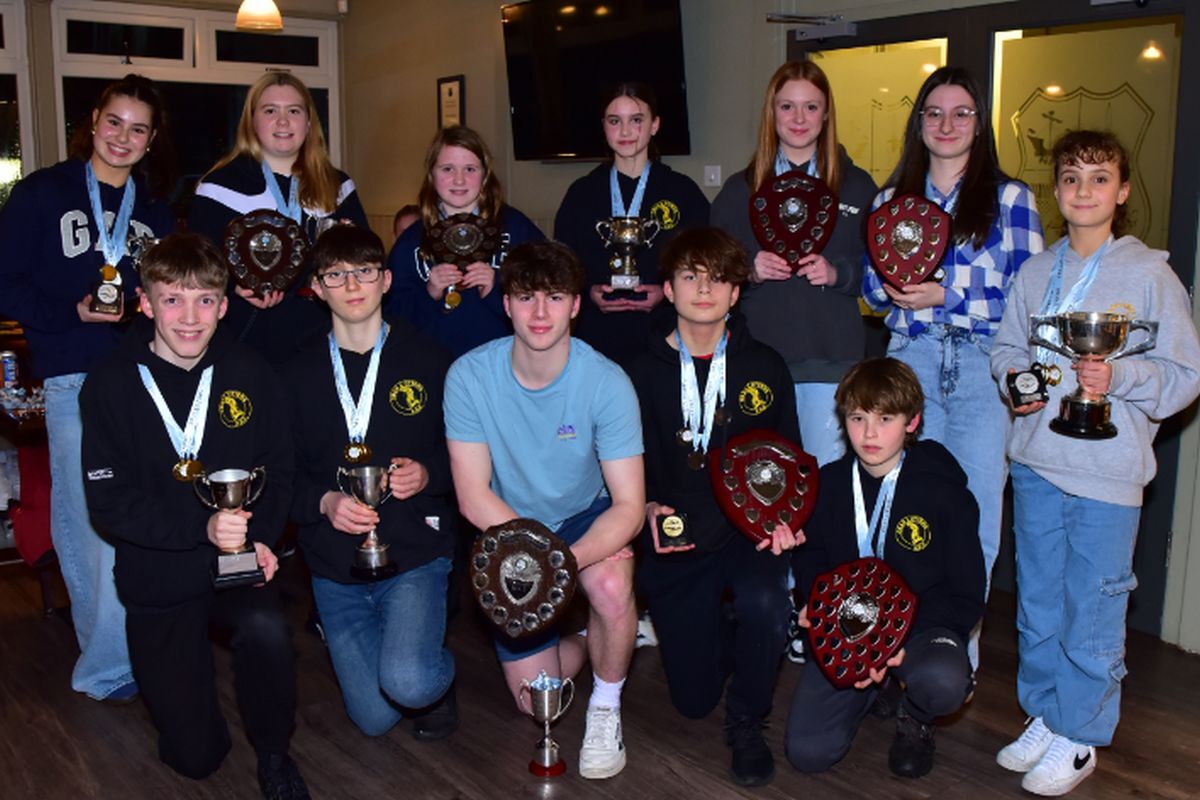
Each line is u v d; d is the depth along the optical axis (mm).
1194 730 3029
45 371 3066
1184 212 3414
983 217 2891
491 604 2480
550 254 2510
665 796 2689
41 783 2777
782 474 2752
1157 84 3490
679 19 5203
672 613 2896
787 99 3188
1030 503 2760
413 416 2852
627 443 2656
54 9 7797
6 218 2990
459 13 7168
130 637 2641
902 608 2572
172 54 8312
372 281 2762
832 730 2707
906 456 2742
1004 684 3303
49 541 3680
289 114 3336
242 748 2941
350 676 2836
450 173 3355
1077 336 2451
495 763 2850
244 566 2492
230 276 3150
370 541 2695
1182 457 3523
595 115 5902
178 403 2648
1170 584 3604
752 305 3332
